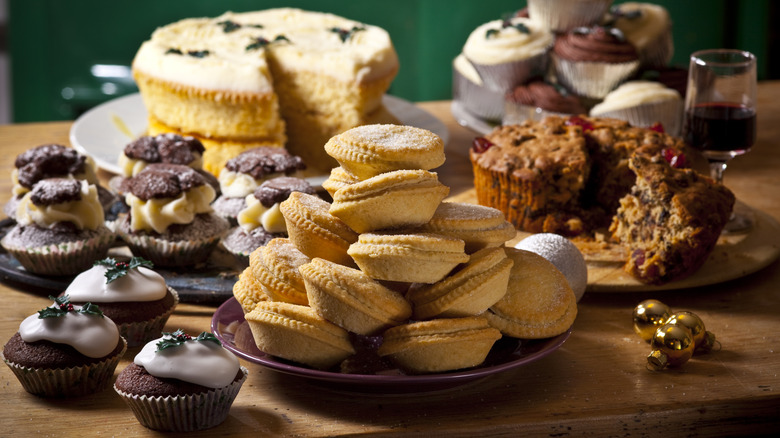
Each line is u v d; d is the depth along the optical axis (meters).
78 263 1.18
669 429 1.05
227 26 1.51
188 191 1.20
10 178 1.40
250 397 1.06
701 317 1.16
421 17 2.00
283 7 1.98
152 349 1.02
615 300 1.18
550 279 1.09
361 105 1.43
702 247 1.18
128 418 1.04
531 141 1.32
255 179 1.26
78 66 2.00
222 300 1.16
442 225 1.05
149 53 1.45
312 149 1.47
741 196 1.36
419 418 1.04
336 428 1.03
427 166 1.05
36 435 1.02
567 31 1.54
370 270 1.04
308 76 1.44
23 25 1.96
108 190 1.30
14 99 2.02
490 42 1.52
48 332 1.04
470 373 1.03
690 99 1.30
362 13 1.99
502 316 1.07
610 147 1.31
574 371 1.09
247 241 1.20
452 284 1.04
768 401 1.06
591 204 1.33
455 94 1.61
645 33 1.53
